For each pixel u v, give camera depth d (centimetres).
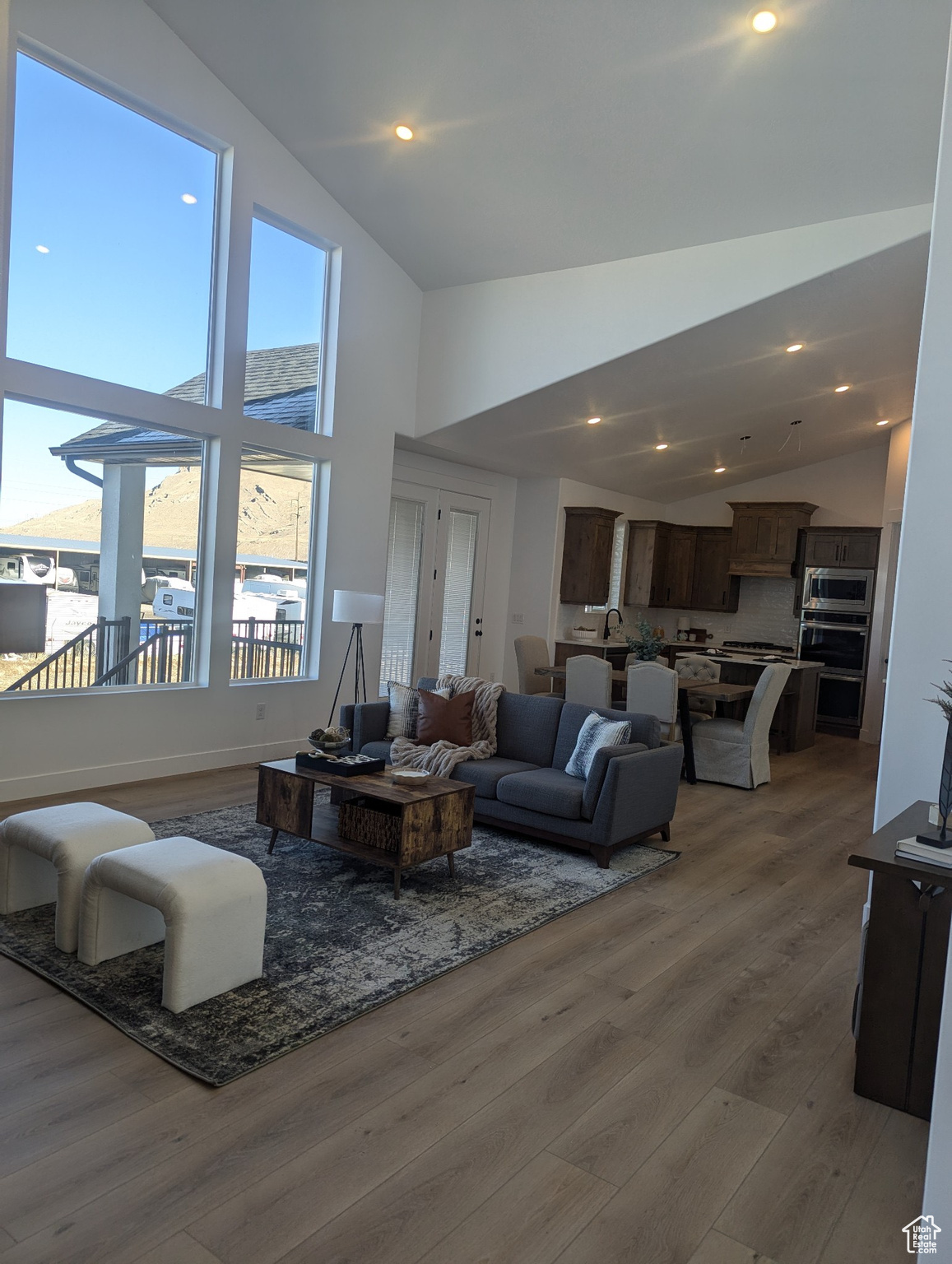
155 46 487
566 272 630
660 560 1070
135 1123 206
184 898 256
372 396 670
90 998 261
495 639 945
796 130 438
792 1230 185
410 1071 237
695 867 441
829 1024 279
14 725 461
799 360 659
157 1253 167
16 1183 184
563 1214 185
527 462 849
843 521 1021
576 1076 240
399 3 427
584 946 330
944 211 279
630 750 441
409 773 397
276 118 549
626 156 487
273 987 278
